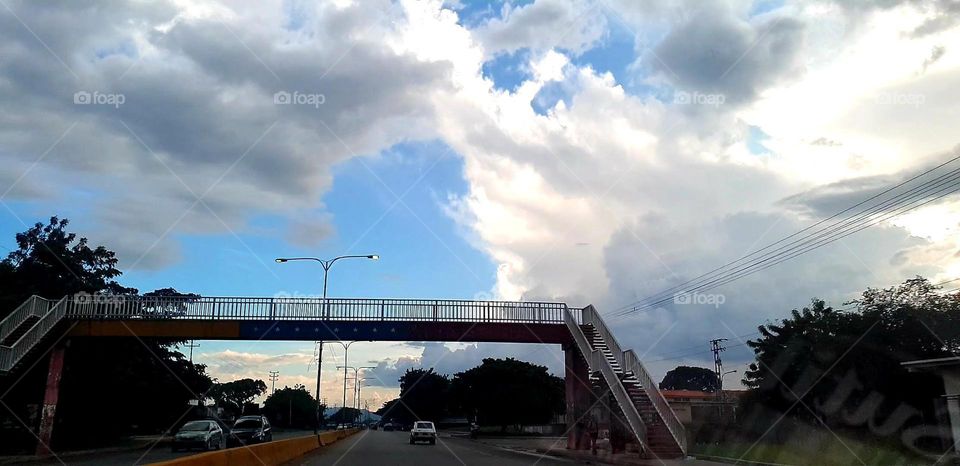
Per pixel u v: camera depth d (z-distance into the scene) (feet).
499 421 276.41
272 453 77.92
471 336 118.01
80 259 148.77
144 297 111.45
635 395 101.55
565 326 122.11
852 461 75.31
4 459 88.48
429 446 144.87
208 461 48.73
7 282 136.05
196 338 112.06
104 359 136.46
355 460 91.15
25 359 100.48
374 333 115.65
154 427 184.96
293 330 114.01
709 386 321.93
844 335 104.68
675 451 90.02
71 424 134.51
